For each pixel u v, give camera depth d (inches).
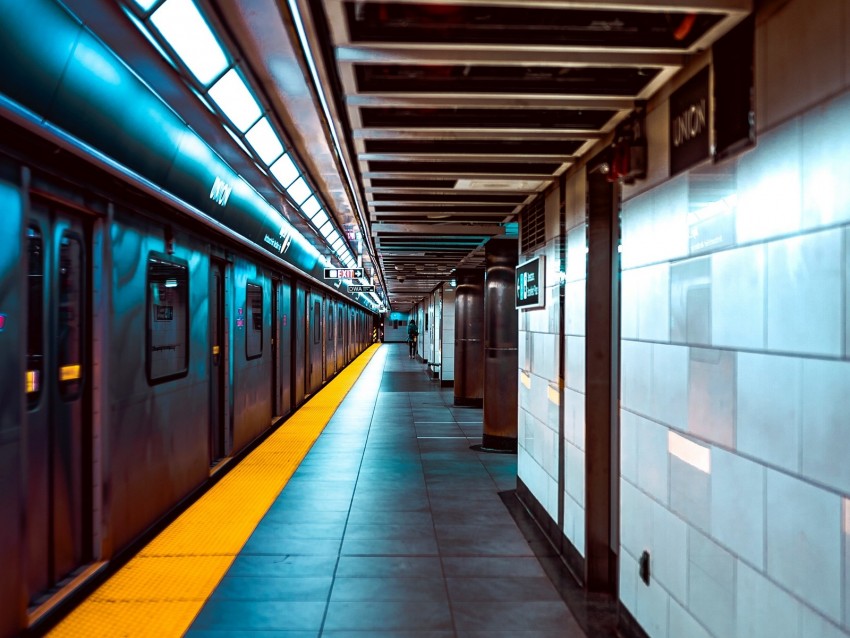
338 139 148.0
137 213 192.1
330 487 270.1
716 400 95.8
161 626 142.3
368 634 140.6
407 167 184.7
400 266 522.0
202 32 151.9
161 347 213.3
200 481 256.7
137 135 173.0
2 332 122.1
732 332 91.2
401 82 121.0
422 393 647.8
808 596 73.4
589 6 87.1
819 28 72.2
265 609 152.2
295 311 509.7
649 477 122.4
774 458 80.6
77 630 139.8
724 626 93.4
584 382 166.9
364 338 1739.7
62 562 159.0
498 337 353.1
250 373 352.5
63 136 133.8
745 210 88.0
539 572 178.4
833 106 69.7
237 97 195.6
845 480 67.1
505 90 120.4
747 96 87.7
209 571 175.9
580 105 126.4
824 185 71.2
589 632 142.3
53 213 153.8
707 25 92.4
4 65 112.7
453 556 189.9
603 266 163.5
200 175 229.1
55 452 155.3
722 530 93.8
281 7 112.7
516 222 279.1
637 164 125.1
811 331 73.4
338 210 442.3
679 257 109.0
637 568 129.0
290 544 198.7
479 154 166.1
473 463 318.7
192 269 245.6
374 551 193.5
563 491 188.2
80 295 167.5
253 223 323.6
